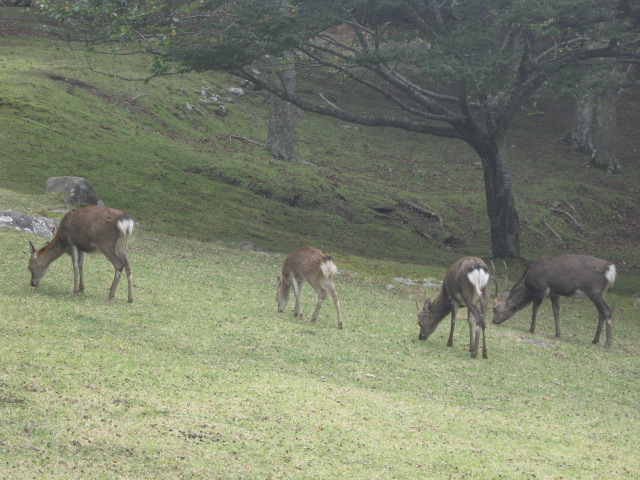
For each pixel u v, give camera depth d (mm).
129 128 45438
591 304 28047
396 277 28734
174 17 32812
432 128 36375
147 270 22125
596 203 52281
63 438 9227
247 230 35844
